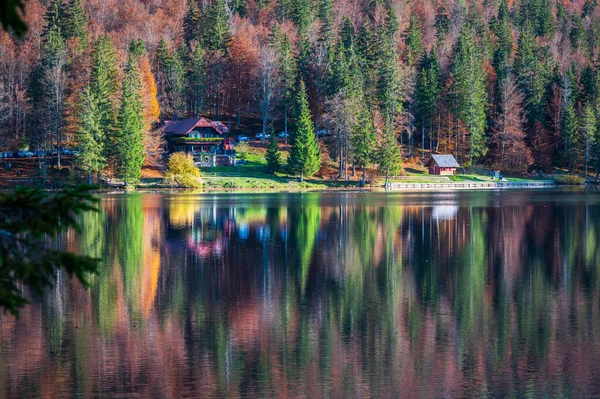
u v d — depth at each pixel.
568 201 130.12
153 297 51.06
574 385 34.31
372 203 126.50
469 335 41.94
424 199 137.00
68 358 37.75
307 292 53.00
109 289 53.31
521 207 117.31
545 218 99.50
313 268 62.25
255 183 169.75
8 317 45.06
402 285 55.19
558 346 39.81
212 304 49.19
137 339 41.09
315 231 86.62
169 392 33.44
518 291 52.84
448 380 35.00
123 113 156.25
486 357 38.09
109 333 42.12
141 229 87.94
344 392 33.53
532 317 45.50
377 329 43.22
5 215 14.48
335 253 70.25
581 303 49.00
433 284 55.53
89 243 76.69
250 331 42.81
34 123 163.38
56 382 34.44
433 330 43.00
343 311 47.38
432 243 76.75
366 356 38.41
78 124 152.88
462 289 53.72
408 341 40.84
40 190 14.95
